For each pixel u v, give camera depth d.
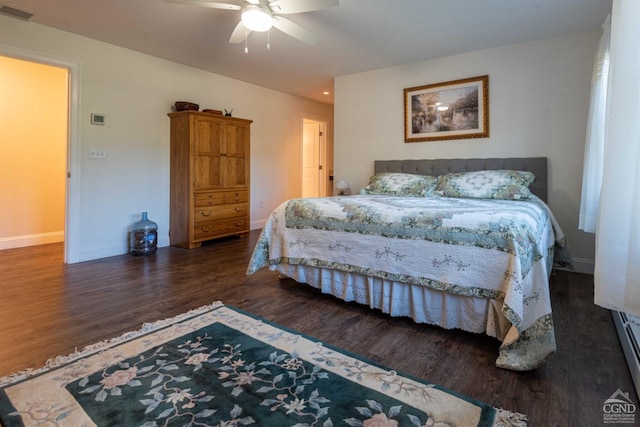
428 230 2.11
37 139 4.56
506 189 3.26
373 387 1.52
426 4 2.84
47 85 4.62
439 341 1.98
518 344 1.73
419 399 1.44
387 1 2.79
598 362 1.74
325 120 6.94
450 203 2.76
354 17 3.08
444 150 4.21
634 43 1.20
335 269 2.54
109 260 3.74
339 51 3.95
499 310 1.87
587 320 2.25
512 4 2.83
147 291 2.75
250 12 2.42
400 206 2.48
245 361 1.72
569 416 1.34
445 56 4.11
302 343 1.92
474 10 2.94
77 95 3.57
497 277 1.86
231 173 4.82
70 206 3.58
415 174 4.21
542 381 1.58
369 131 4.77
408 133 4.45
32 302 2.48
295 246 2.76
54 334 1.99
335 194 5.02
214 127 4.54
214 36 3.56
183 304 2.48
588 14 3.00
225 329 2.08
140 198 4.20
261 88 5.61
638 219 1.18
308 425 1.28
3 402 1.39
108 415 1.32
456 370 1.67
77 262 3.64
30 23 3.22
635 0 1.20
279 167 6.05
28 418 1.30
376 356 1.80
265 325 2.15
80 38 3.56
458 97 4.07
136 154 4.12
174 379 1.56
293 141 6.29
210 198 4.54
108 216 3.90
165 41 3.70
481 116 3.93
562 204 3.52
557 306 2.50
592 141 2.65
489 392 1.50
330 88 5.72
